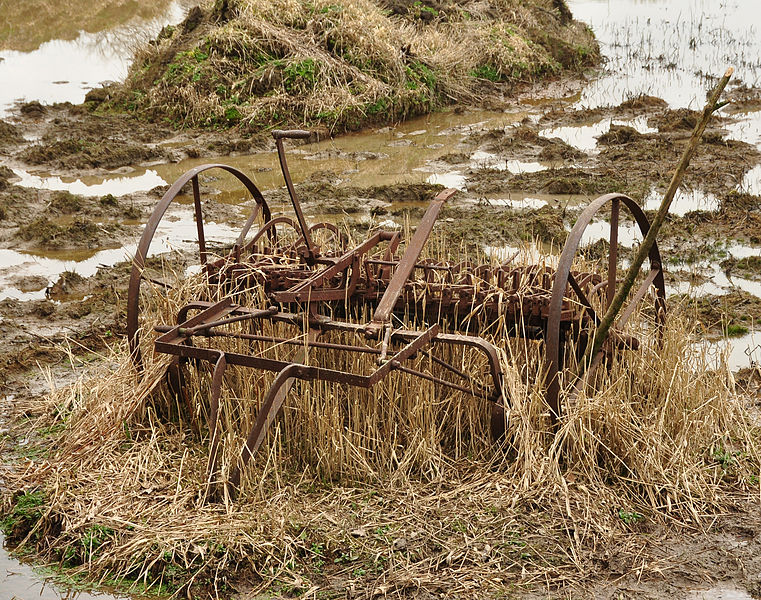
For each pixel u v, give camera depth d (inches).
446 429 236.4
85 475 218.4
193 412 239.0
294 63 671.1
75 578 191.3
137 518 203.8
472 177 504.7
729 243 394.6
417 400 228.2
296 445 227.1
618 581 185.9
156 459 223.5
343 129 639.1
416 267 245.1
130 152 565.9
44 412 256.2
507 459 224.7
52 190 501.0
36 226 426.0
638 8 1157.7
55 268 384.5
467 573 187.0
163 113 670.5
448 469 222.2
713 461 225.5
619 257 377.4
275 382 208.7
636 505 209.2
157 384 242.1
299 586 184.4
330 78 672.4
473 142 594.6
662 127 601.3
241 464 209.2
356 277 243.4
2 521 209.0
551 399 221.9
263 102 649.0
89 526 201.8
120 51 978.7
